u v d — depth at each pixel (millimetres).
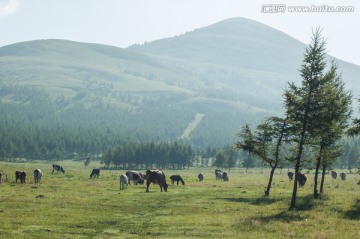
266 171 162375
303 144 37812
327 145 43875
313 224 28656
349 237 23406
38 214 32406
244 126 54781
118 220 31312
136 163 185250
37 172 58594
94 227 28656
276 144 51781
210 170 184000
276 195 49281
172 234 26203
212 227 28281
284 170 167000
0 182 57062
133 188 58312
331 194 48000
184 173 155000
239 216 32875
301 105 37469
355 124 41469
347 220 29922
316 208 36438
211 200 44156
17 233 25781
